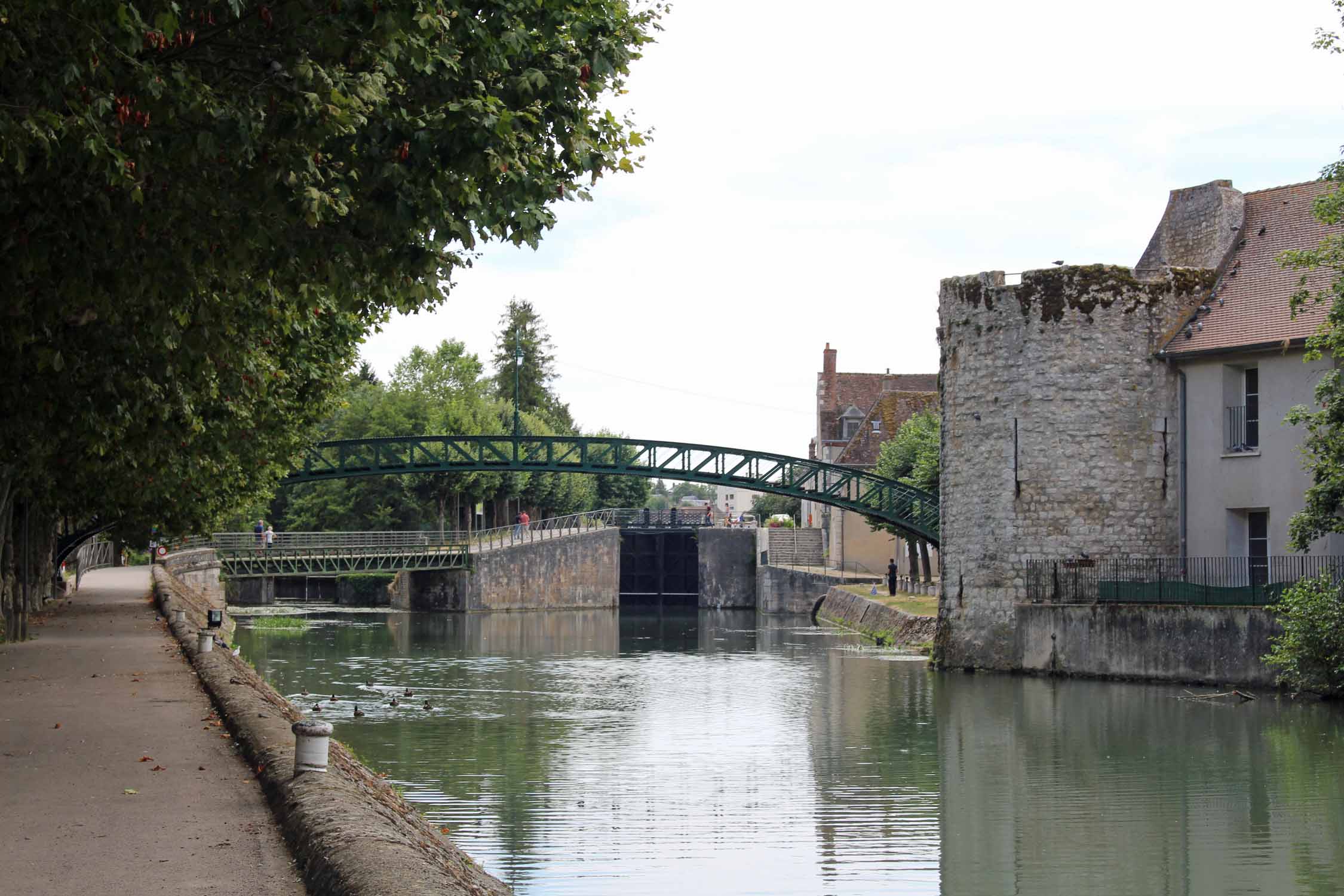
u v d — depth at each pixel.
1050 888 18.84
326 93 14.00
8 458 23.95
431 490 106.06
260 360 26.11
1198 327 41.03
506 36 15.22
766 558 104.69
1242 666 36.44
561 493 126.38
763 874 19.23
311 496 109.62
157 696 22.47
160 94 13.16
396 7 13.74
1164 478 41.69
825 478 68.06
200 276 17.05
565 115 16.22
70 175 14.98
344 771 14.96
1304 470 33.47
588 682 45.88
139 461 27.23
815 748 30.56
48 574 53.19
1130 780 26.11
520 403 149.00
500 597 97.38
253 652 56.97
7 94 13.30
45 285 16.86
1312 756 27.83
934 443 68.62
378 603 104.88
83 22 12.74
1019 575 42.41
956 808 24.03
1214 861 20.23
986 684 40.97
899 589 75.75
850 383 110.81
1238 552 40.06
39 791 13.72
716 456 68.12
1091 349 41.72
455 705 38.91
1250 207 43.69
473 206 15.46
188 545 83.62
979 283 43.41
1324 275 38.47
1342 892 18.72
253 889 9.91
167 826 12.08
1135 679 39.19
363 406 108.94
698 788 25.86
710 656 56.59
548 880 18.89
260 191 14.84
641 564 114.62
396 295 16.53
